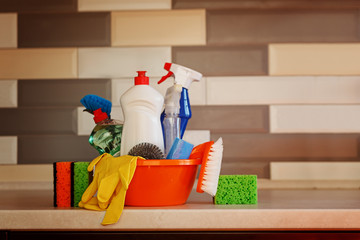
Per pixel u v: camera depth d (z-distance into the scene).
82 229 0.90
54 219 0.89
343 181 1.51
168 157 0.93
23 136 1.51
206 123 1.52
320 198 1.16
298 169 1.51
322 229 0.91
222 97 1.52
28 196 1.24
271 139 1.52
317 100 1.52
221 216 0.88
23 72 1.53
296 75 1.52
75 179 0.96
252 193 0.99
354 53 1.52
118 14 1.53
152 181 0.91
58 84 1.52
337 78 1.52
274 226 0.89
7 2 1.53
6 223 0.90
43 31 1.53
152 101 0.94
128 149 0.94
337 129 1.52
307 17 1.53
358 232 0.91
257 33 1.53
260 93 1.52
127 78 1.52
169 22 1.53
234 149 1.52
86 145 1.51
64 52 1.53
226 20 1.52
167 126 0.99
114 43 1.53
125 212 0.88
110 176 0.89
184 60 1.52
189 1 1.52
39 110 1.52
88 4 1.53
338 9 1.53
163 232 0.91
